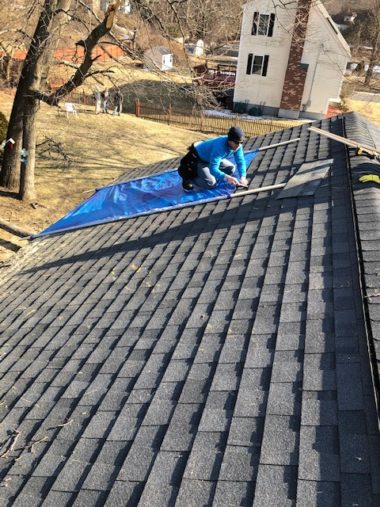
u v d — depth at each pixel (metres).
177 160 11.85
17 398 4.26
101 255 7.11
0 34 13.55
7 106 24.94
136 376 3.86
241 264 4.99
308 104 33.88
